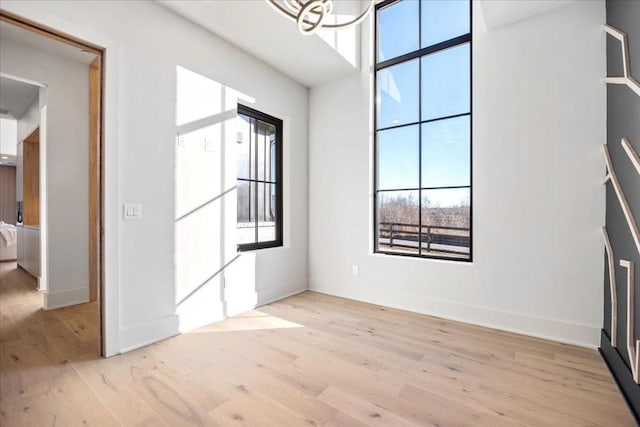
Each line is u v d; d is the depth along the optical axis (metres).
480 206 2.76
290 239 3.74
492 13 2.48
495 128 2.69
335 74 3.63
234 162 3.04
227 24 2.68
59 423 1.46
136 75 2.27
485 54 2.74
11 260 5.75
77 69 3.44
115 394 1.70
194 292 2.68
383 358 2.14
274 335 2.53
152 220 2.38
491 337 2.50
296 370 1.97
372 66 3.51
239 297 3.09
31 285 4.05
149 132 2.35
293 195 3.78
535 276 2.52
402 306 3.22
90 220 3.45
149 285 2.36
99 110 2.13
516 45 2.59
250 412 1.55
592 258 2.30
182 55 2.57
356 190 3.58
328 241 3.81
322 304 3.39
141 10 2.30
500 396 1.70
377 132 3.54
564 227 2.40
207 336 2.50
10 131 6.34
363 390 1.75
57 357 2.12
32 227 4.39
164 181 2.45
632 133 1.73
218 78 2.86
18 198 5.14
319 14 1.45
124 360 2.09
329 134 3.81
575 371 1.96
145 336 2.33
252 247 3.41
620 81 1.84
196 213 2.69
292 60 3.30
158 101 2.40
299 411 1.56
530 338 2.48
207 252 2.79
